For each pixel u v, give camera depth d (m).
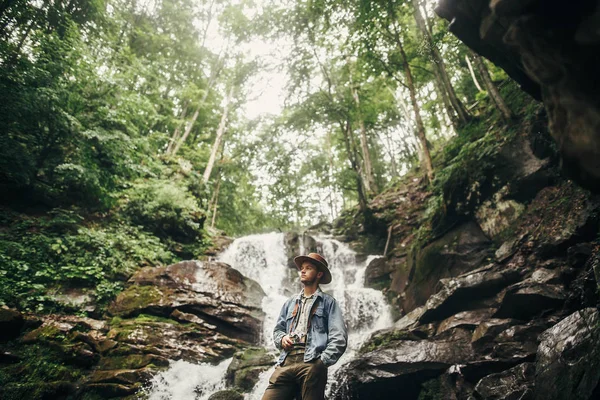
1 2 9.70
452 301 6.57
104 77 9.98
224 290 9.28
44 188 10.49
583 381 3.13
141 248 10.93
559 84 2.22
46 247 8.74
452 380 5.00
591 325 3.56
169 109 18.73
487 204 8.62
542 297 5.27
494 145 9.11
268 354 7.28
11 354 6.30
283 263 14.06
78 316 7.84
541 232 6.72
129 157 10.62
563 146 2.28
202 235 14.22
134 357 7.03
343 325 2.83
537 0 2.12
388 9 11.58
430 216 10.50
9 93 8.30
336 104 12.93
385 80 15.94
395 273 11.02
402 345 5.92
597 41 1.95
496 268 6.83
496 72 16.36
